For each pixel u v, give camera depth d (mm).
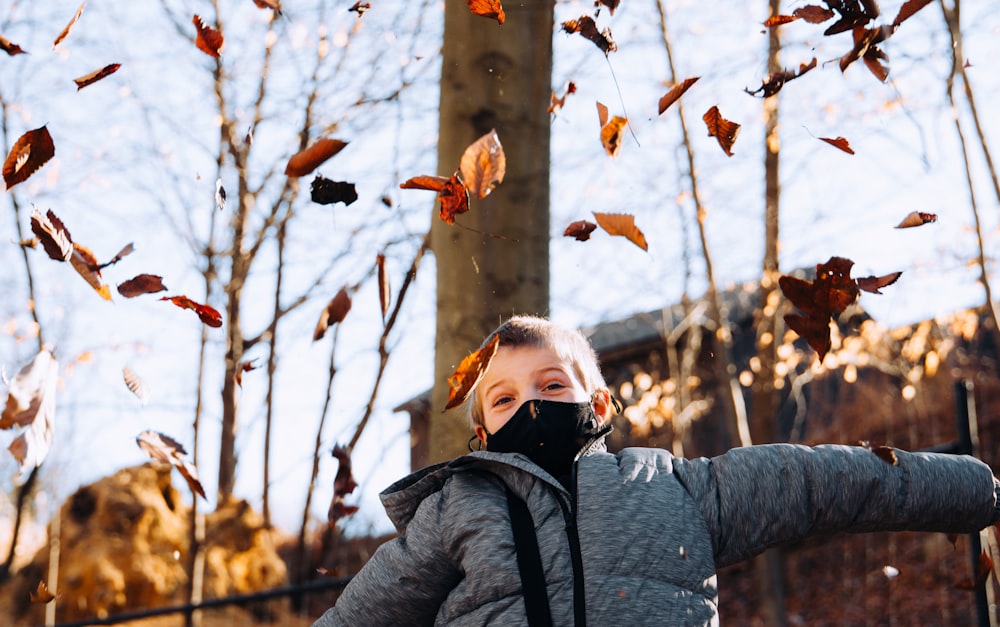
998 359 13047
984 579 2824
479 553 1920
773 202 10039
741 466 1988
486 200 3514
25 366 1651
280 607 10031
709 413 15711
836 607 10945
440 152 3617
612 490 1928
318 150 1911
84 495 9758
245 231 11336
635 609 1796
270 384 11281
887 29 2195
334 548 11992
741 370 15828
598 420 2199
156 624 8742
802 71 2191
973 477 2031
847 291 1993
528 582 1851
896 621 10375
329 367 10008
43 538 10969
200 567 8641
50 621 6910
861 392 14078
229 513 10398
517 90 3602
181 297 2033
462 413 3396
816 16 2199
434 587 2027
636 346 16328
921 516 1987
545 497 1956
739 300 14250
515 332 2189
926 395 13227
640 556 1846
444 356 3459
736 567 12680
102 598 8938
